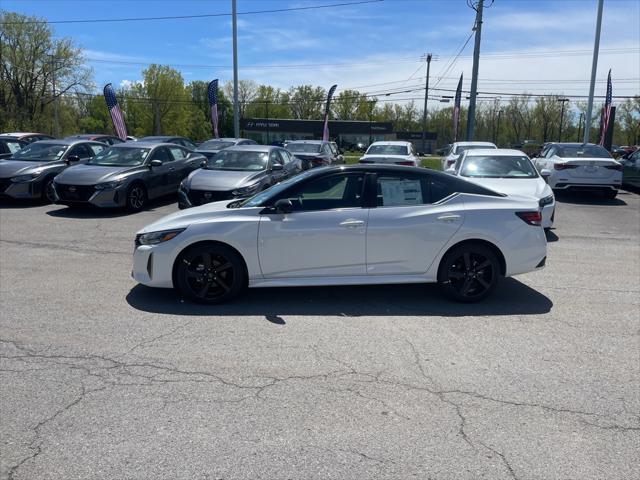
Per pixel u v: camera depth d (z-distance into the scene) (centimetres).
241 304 564
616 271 726
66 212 1202
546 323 515
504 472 286
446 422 335
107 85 2741
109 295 595
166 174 1322
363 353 440
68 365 414
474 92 2580
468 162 1087
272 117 9675
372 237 552
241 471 286
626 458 300
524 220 568
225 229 548
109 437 316
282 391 374
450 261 563
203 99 9394
